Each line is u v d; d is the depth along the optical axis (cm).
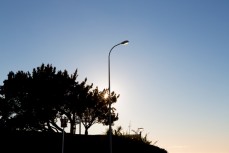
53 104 3856
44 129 3931
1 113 3859
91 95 4009
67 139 3531
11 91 3847
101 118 4172
